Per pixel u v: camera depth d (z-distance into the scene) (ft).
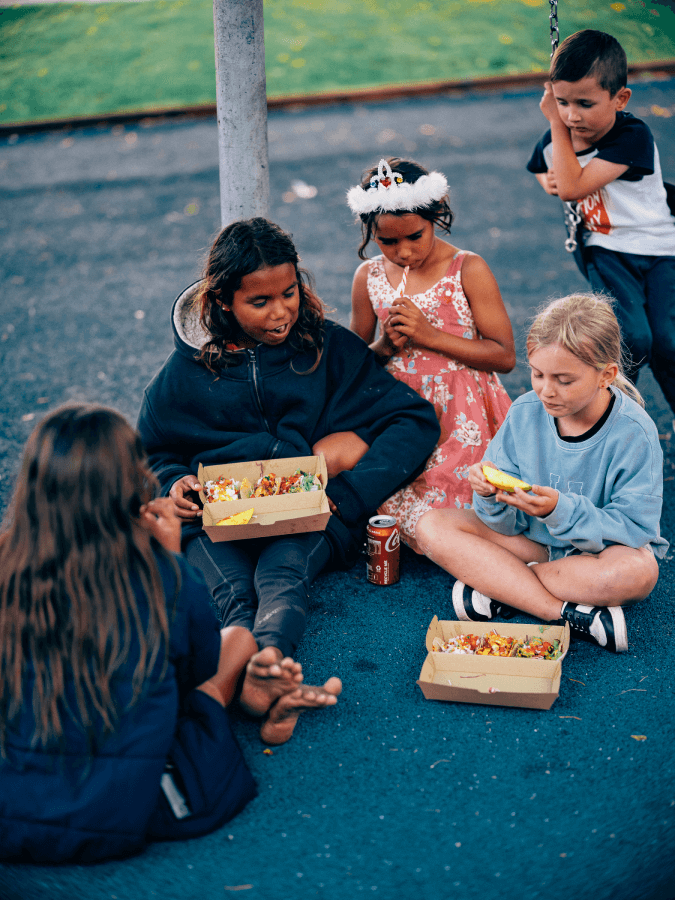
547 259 20.93
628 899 6.82
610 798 7.76
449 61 35.76
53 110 33.40
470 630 9.57
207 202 25.59
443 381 11.76
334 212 24.26
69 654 6.76
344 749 8.42
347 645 9.91
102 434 6.83
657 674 9.25
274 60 36.47
